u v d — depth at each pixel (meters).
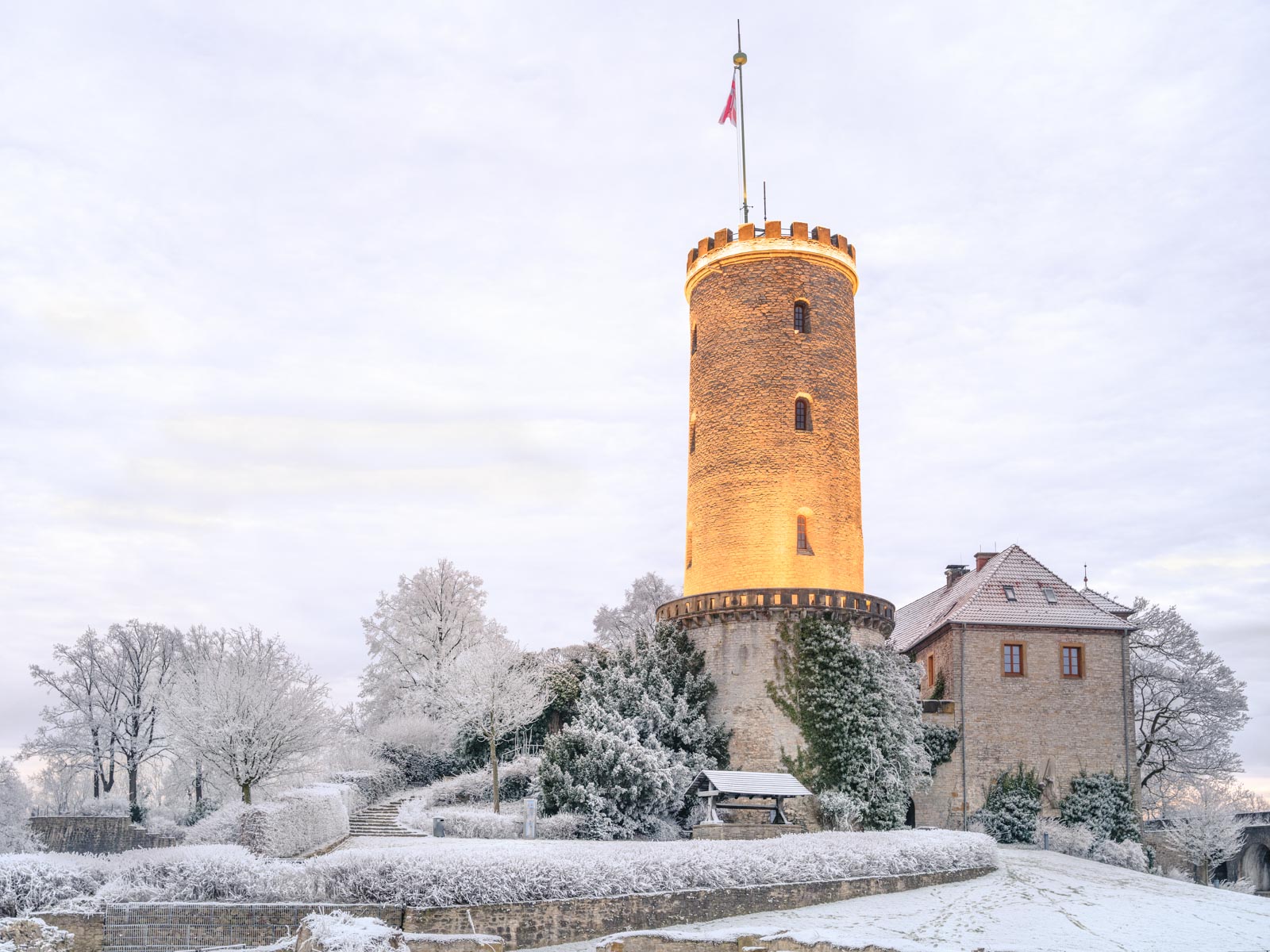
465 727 54.03
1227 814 55.25
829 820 42.44
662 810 41.28
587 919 25.62
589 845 31.34
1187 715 59.12
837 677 44.19
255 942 22.59
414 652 65.00
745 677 45.22
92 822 37.00
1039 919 26.95
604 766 40.31
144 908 22.50
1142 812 60.19
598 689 44.88
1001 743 51.34
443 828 39.53
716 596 45.94
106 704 57.09
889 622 47.56
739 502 48.00
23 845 36.19
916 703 46.44
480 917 24.28
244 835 32.31
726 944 20.25
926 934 25.16
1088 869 38.75
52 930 21.58
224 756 41.72
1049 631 52.78
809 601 45.19
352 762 55.03
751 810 42.25
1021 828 49.03
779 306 49.34
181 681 44.78
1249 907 29.55
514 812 44.34
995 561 57.53
